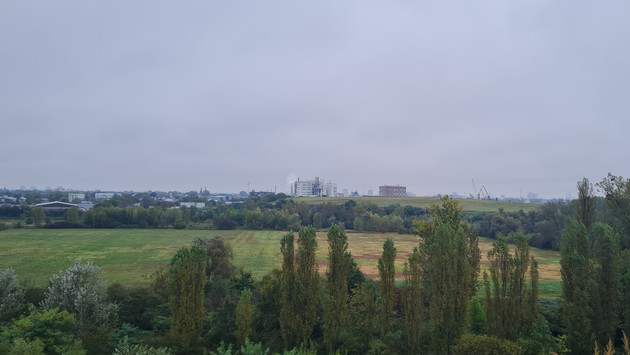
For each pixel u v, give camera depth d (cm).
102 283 2627
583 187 3500
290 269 2447
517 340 2125
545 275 5753
